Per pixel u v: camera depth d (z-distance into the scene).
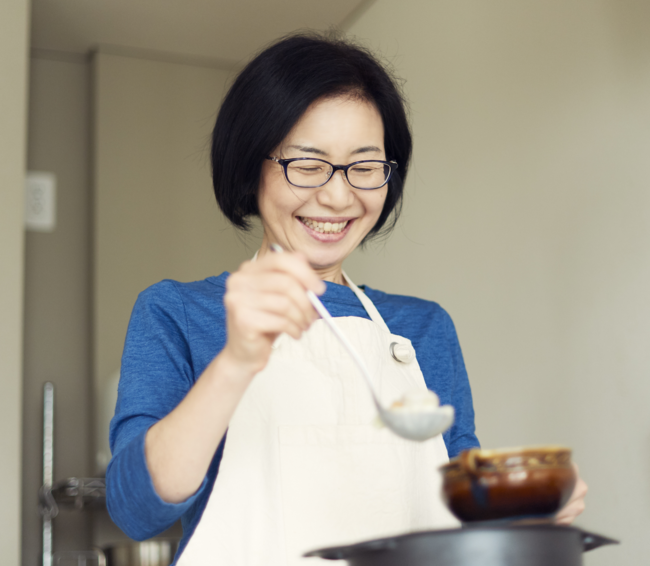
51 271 3.44
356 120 0.99
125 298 3.37
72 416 3.34
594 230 1.94
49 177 3.50
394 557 0.53
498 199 2.31
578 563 0.54
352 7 3.21
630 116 1.83
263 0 3.14
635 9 1.83
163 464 0.73
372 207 1.04
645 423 1.76
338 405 0.97
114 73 3.53
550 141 2.10
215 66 3.68
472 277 2.41
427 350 1.14
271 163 1.02
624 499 1.81
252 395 0.97
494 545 0.51
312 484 0.93
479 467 0.58
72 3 3.12
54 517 3.20
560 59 2.08
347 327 1.02
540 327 2.11
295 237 1.04
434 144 2.68
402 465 0.97
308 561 0.89
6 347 2.41
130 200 3.46
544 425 2.08
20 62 2.60
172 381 0.94
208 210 3.58
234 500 0.92
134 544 2.91
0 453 2.35
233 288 0.66
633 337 1.80
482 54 2.43
